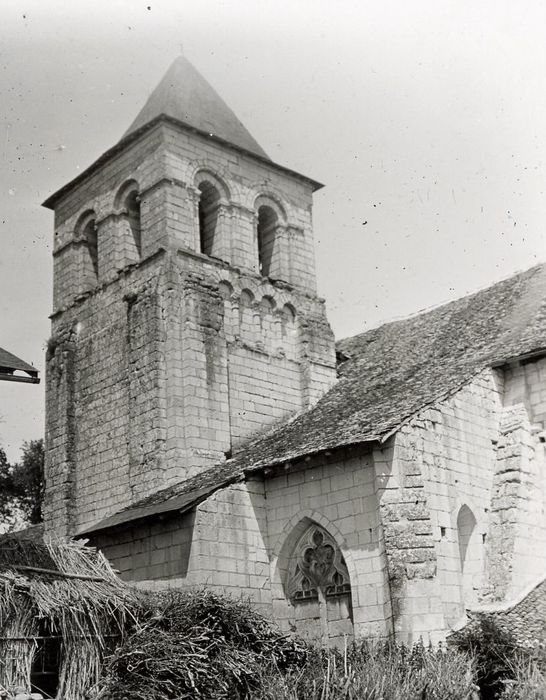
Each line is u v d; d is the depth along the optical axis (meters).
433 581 20.44
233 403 30.22
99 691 16.33
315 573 23.67
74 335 33.69
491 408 24.94
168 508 23.58
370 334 36.53
